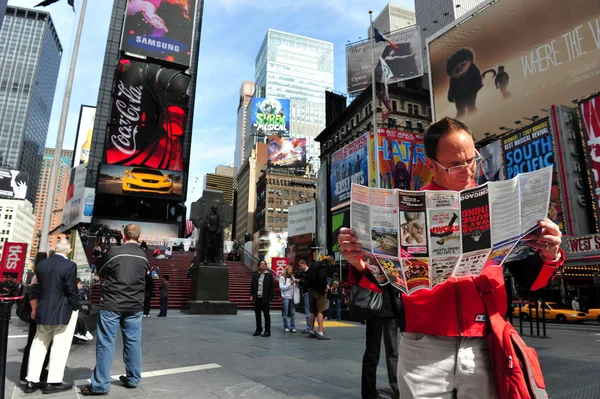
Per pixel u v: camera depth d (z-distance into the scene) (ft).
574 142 85.40
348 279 5.82
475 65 125.90
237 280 80.28
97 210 146.10
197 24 239.91
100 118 244.83
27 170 464.65
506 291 5.13
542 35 105.70
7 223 415.85
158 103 159.02
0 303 12.18
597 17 92.73
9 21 454.81
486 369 4.71
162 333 31.60
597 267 80.69
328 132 221.66
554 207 84.94
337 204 168.45
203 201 60.13
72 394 14.25
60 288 14.98
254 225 387.14
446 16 288.51
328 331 34.37
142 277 15.51
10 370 18.26
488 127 119.24
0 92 445.78
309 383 15.38
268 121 333.01
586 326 51.90
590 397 13.11
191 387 14.85
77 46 34.17
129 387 14.92
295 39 654.94
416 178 147.54
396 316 12.90
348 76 92.48
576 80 96.07
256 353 22.30
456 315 4.83
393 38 89.40
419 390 4.94
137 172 149.89
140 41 157.99
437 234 4.63
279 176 352.08
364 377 12.89
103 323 14.46
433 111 139.13
